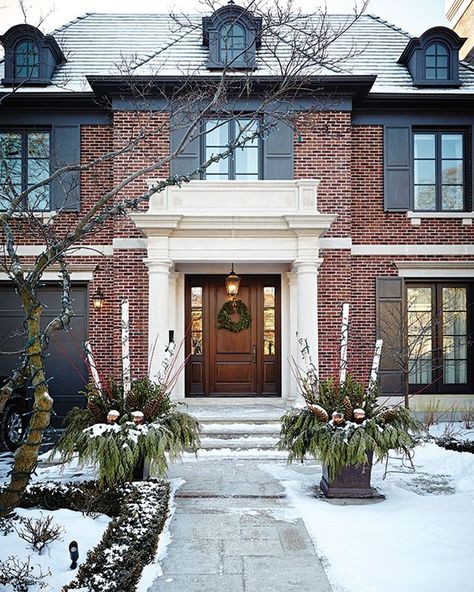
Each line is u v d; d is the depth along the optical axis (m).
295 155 12.11
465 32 16.86
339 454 6.19
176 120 11.28
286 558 4.74
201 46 13.48
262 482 7.21
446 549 4.83
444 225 12.72
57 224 12.14
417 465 8.08
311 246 10.99
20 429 9.97
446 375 12.88
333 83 11.78
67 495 6.08
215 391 12.94
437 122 12.84
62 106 12.50
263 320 13.09
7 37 12.48
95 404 6.68
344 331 7.41
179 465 8.21
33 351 3.75
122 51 13.76
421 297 13.01
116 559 4.08
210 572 4.48
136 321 11.94
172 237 11.06
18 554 4.75
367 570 4.44
